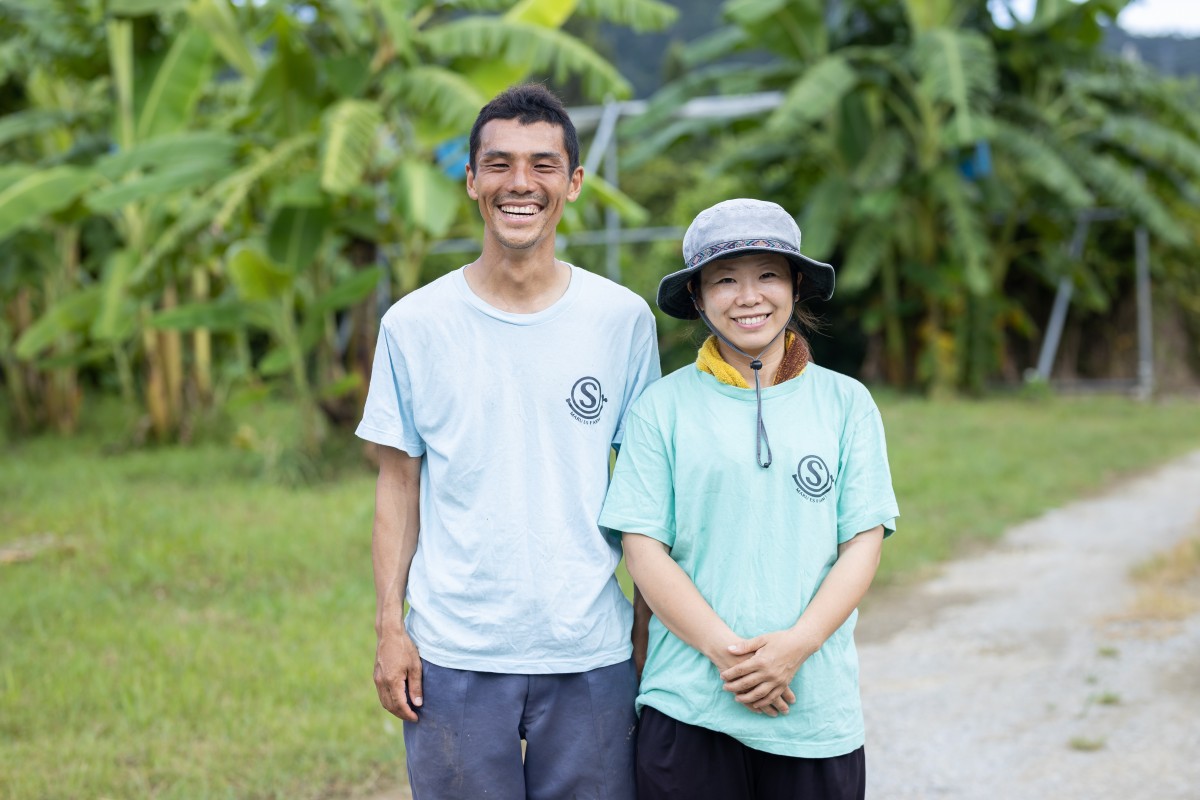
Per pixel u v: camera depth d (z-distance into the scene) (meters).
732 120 14.98
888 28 14.60
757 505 2.23
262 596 5.58
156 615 5.33
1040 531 7.47
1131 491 8.82
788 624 2.20
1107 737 4.01
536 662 2.23
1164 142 13.73
